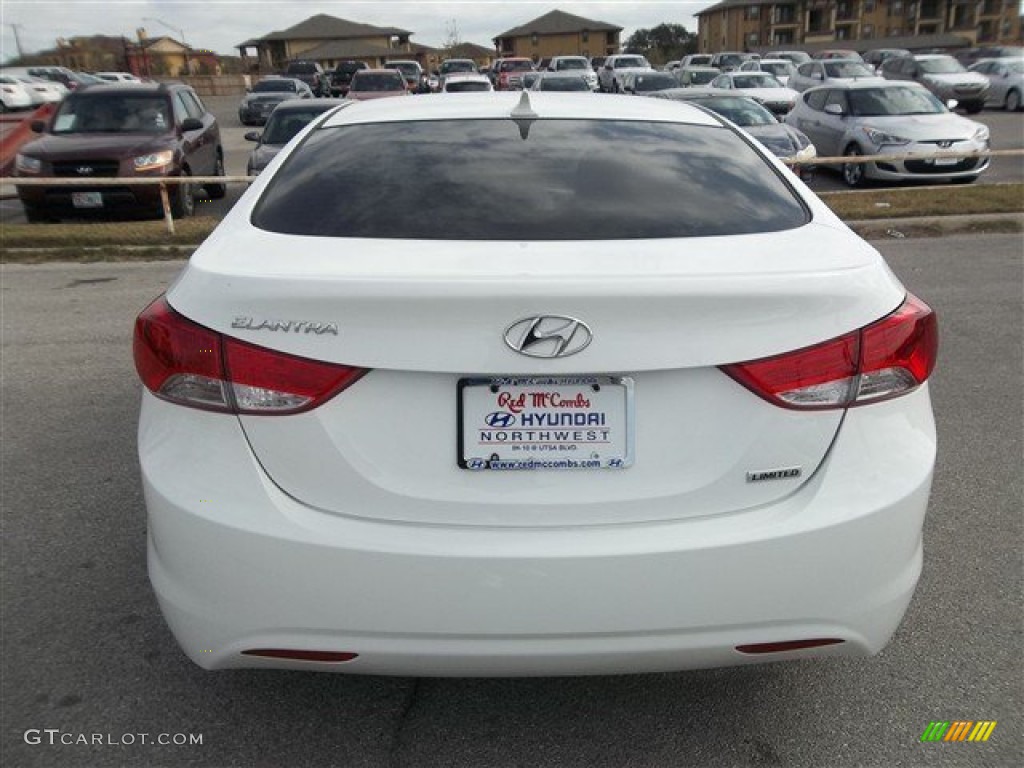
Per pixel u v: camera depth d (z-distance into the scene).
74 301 6.93
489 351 1.83
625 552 1.88
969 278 7.16
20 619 2.81
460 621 1.90
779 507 1.96
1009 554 3.17
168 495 1.96
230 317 1.89
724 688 2.54
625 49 105.62
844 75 22.27
